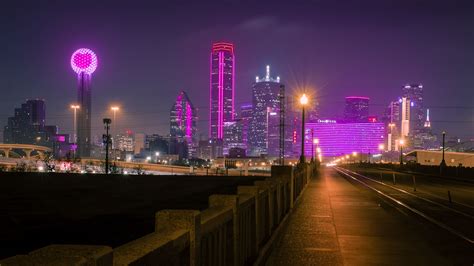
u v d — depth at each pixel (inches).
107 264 105.0
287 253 455.2
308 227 619.2
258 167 6614.2
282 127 3147.1
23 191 1405.0
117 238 684.7
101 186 1590.8
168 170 4532.5
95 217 896.9
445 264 418.6
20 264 92.4
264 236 449.1
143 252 129.1
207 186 1665.8
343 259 432.8
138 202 1171.9
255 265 336.8
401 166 3868.1
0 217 887.1
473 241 533.0
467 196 1221.1
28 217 900.0
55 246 105.7
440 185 1736.0
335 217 724.0
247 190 370.3
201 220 201.5
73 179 1672.0
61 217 908.0
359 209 847.1
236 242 276.7
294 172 946.7
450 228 633.0
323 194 1176.2
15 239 670.5
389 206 914.7
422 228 629.3
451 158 5004.9
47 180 1653.5
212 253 225.0
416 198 1127.0
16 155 5605.3
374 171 3435.0
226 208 261.1
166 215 177.2
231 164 5644.7
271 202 496.7
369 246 495.5
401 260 432.1
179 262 164.6
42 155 4872.0
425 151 5482.3
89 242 642.8
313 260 426.6
